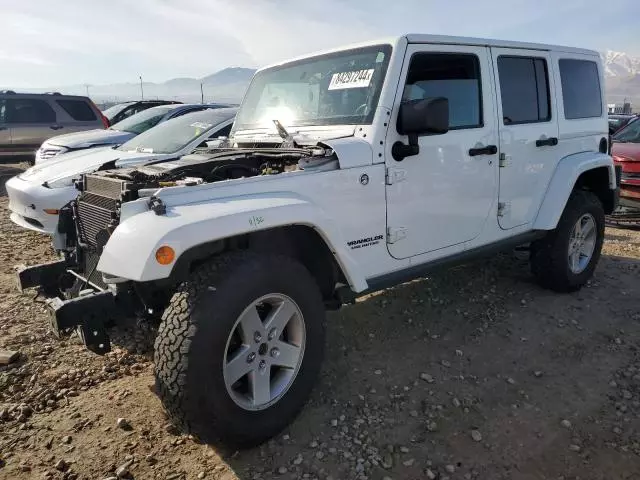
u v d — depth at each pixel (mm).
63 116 12898
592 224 4840
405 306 4473
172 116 9305
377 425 2877
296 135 3572
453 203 3672
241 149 3725
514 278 5160
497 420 2918
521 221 4289
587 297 4691
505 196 4070
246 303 2506
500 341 3859
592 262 4902
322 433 2807
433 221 3574
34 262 5773
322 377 3361
